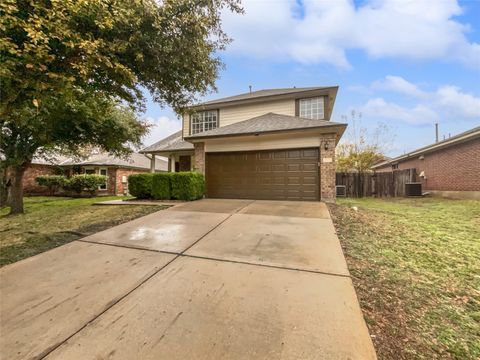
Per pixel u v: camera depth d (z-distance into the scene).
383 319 2.15
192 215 6.18
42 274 3.04
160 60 4.21
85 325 2.04
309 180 8.71
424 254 3.68
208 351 1.72
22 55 2.77
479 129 9.34
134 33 3.73
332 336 1.87
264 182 9.30
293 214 6.19
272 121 10.02
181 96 5.56
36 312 2.24
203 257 3.46
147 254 3.61
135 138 10.76
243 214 6.22
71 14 3.11
